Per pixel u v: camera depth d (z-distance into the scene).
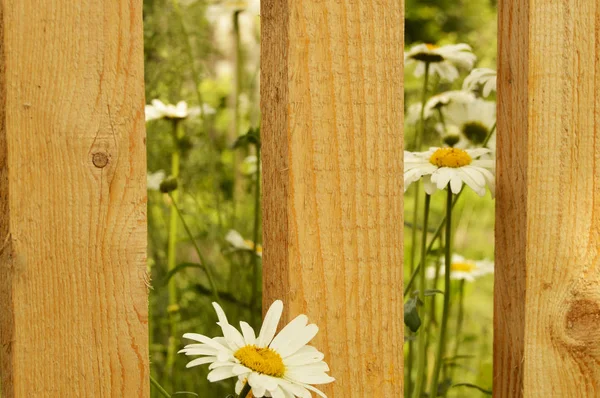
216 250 1.52
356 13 0.77
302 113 0.76
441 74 1.06
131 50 0.73
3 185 0.72
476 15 3.07
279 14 0.76
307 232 0.76
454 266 1.27
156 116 1.12
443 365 1.06
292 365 0.72
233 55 1.82
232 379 1.07
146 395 0.74
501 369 0.82
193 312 1.32
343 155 0.77
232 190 1.49
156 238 1.39
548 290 0.80
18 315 0.72
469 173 0.84
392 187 0.78
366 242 0.77
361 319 0.77
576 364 0.81
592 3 0.80
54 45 0.72
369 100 0.77
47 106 0.72
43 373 0.73
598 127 0.81
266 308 0.78
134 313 0.74
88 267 0.73
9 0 0.72
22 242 0.72
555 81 0.80
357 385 0.78
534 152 0.80
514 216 0.81
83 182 0.73
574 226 0.81
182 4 1.38
